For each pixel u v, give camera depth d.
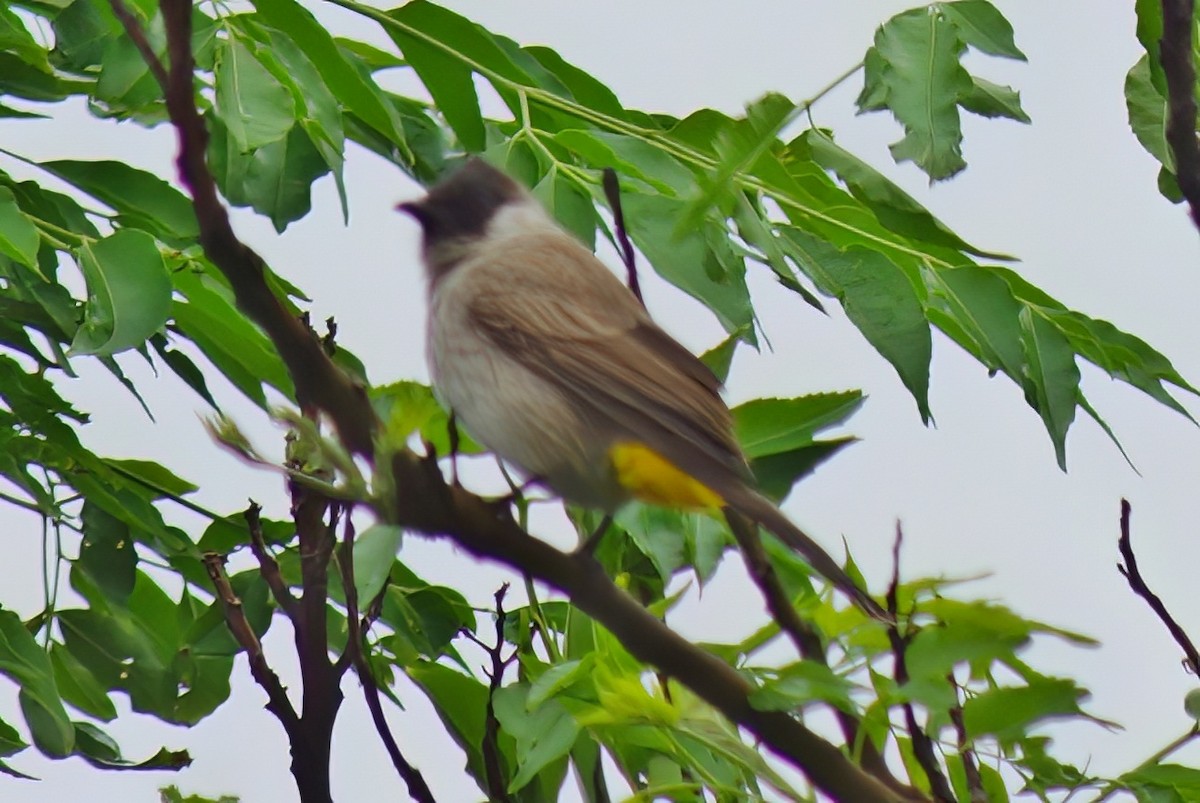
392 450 6.91
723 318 9.45
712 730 7.38
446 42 10.55
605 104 10.96
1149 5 8.02
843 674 7.42
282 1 9.98
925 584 7.43
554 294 10.46
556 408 10.01
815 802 7.41
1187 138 6.97
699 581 9.62
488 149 10.58
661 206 9.53
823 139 8.93
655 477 9.47
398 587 10.17
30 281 9.88
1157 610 7.79
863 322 9.15
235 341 10.59
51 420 10.01
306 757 7.79
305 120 10.23
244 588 10.11
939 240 8.93
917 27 8.79
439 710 9.69
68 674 10.39
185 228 10.48
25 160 10.45
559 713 8.26
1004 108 8.91
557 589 7.39
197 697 10.52
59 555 10.31
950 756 8.10
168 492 10.39
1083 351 9.80
